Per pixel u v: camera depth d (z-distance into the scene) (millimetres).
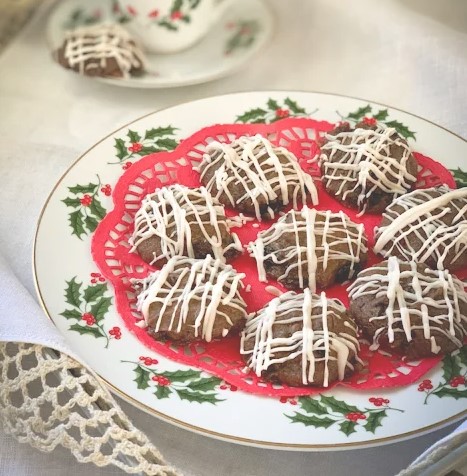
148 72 704
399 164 621
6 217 612
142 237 584
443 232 579
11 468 498
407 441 506
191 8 694
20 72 707
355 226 595
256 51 718
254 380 519
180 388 509
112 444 489
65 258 575
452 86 695
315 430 492
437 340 527
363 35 737
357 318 546
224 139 655
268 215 615
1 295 528
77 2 745
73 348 523
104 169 629
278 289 576
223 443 505
